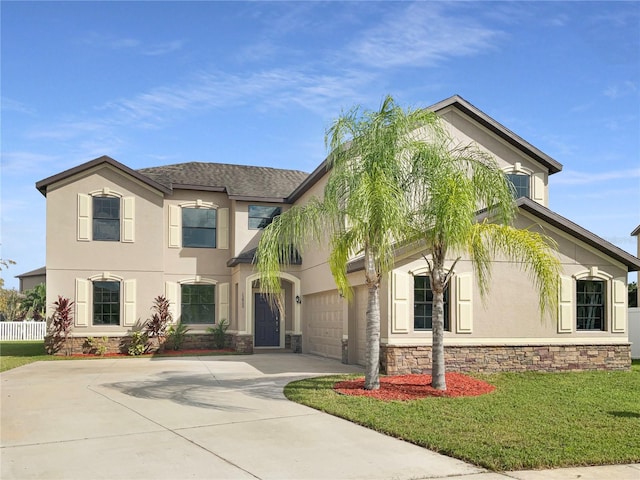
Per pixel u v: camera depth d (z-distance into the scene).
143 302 23.28
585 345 16.56
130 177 23.47
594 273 16.81
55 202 22.73
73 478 6.95
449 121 20.22
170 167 26.56
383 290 15.52
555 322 16.42
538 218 16.44
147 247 23.50
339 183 12.12
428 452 8.18
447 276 12.97
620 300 16.97
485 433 9.04
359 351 18.09
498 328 15.99
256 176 26.75
